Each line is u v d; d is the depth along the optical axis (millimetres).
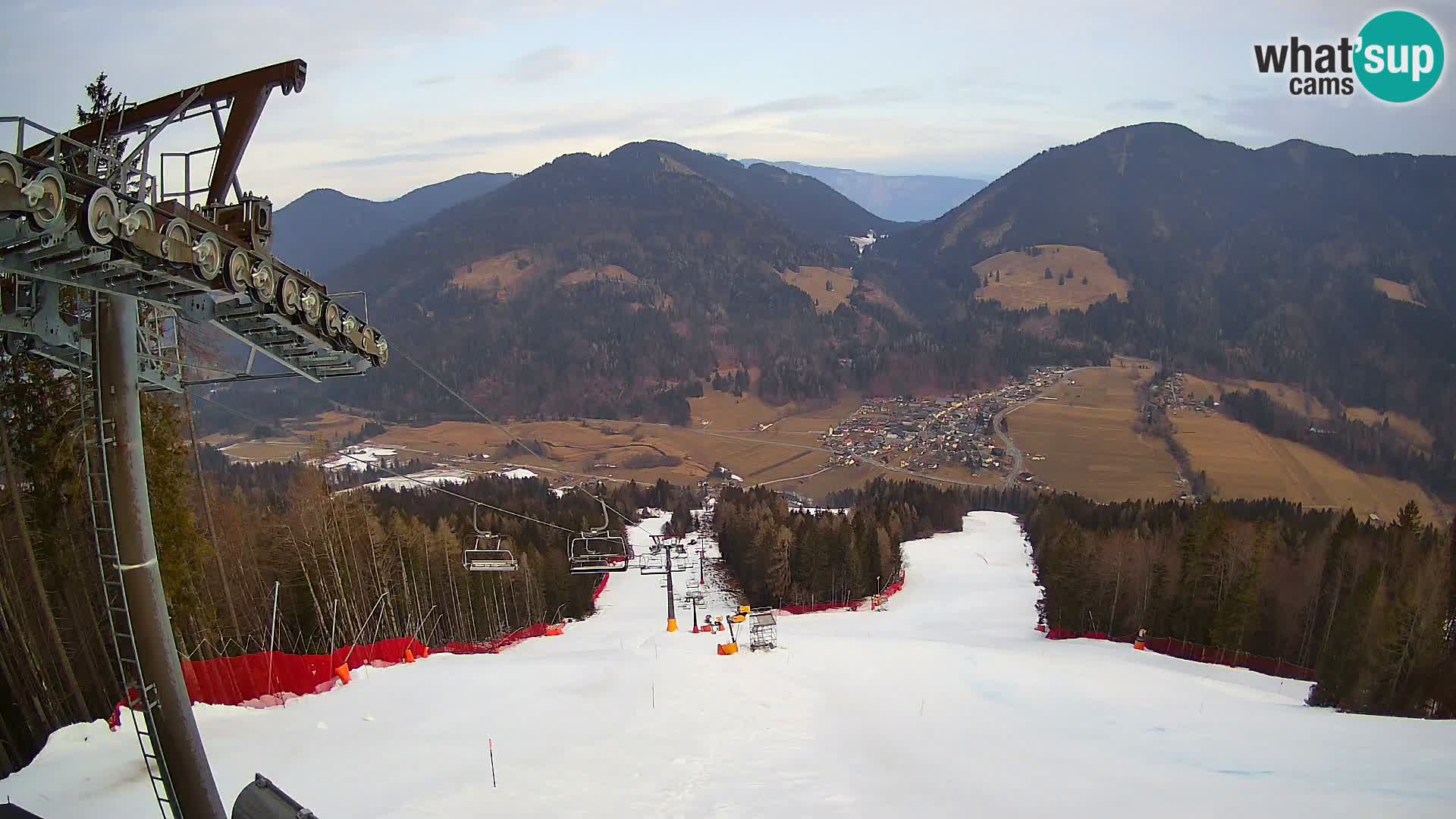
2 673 17750
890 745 17062
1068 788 12750
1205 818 10430
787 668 28344
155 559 12117
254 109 12523
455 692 22375
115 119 12875
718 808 12617
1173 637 54031
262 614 40594
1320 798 11031
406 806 12281
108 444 11750
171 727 11891
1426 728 17562
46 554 21531
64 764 14086
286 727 17828
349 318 14781
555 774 14359
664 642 38062
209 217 12500
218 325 13109
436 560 60281
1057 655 39438
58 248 9539
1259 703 25406
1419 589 34594
